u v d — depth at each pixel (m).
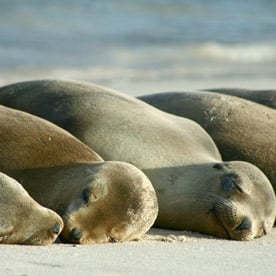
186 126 36.16
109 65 77.31
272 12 128.00
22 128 30.89
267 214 32.03
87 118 34.78
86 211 28.30
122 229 28.62
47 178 29.77
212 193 32.00
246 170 32.66
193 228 32.28
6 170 29.88
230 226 31.27
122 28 101.56
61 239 28.56
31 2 110.38
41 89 37.09
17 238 27.27
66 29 97.06
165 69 77.75
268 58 89.19
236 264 27.11
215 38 98.44
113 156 33.66
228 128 37.94
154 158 33.75
